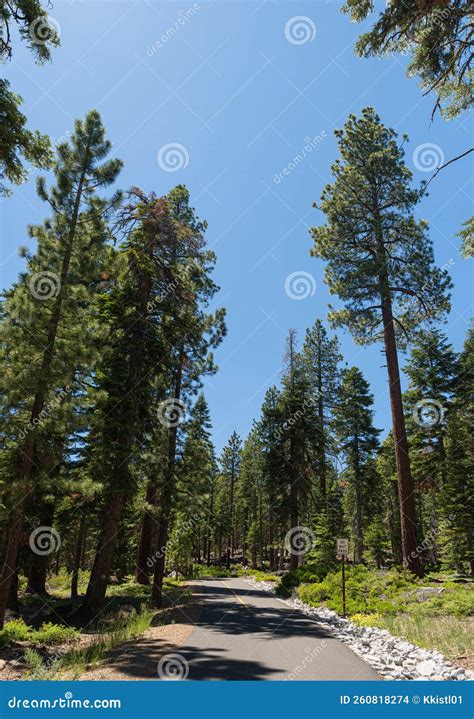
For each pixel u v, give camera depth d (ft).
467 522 101.81
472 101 41.78
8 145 36.65
